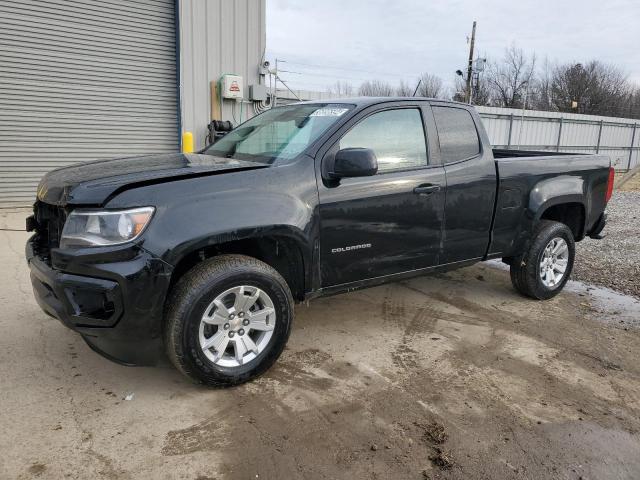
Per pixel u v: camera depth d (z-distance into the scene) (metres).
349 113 3.66
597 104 52.00
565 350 3.91
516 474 2.47
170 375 3.32
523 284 4.90
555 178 4.84
